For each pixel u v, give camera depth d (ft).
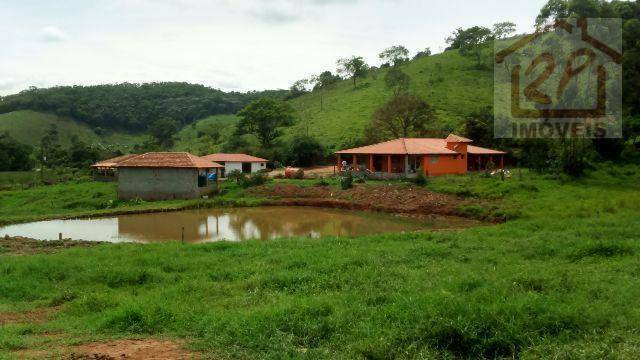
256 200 146.20
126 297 43.01
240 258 59.62
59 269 55.42
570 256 54.03
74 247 79.10
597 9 167.43
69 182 203.72
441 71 375.04
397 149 165.89
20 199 160.66
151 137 365.61
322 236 96.84
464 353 26.86
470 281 38.73
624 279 41.96
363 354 26.96
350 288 42.22
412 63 429.79
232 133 335.47
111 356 27.48
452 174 167.63
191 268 55.21
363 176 166.50
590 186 127.13
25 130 424.05
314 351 27.50
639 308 33.04
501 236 71.20
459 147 173.78
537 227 79.05
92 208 146.00
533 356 25.38
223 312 36.11
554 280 40.09
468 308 29.43
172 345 29.91
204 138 347.36
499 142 203.21
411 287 39.88
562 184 131.13
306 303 34.86
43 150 292.81
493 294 33.53
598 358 24.73
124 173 157.38
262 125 277.64
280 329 30.89
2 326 36.42
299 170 183.93
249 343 29.01
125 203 149.48
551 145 155.22
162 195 155.94
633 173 140.15
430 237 72.43
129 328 33.73
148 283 49.52
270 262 55.88
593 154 152.05
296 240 73.72
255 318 32.32
